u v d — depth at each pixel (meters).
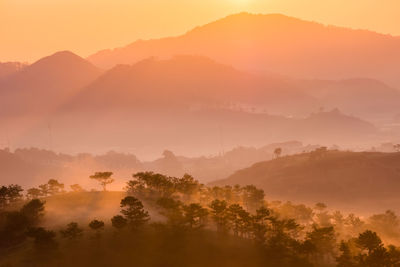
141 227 193.75
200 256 171.00
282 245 177.88
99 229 189.38
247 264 166.62
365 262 159.38
